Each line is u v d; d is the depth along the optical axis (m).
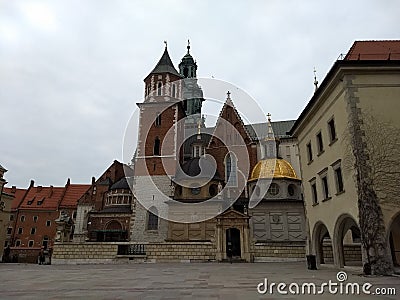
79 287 11.55
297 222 38.78
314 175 22.67
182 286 11.50
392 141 17.02
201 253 30.77
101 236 43.94
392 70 18.09
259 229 38.75
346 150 17.92
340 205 18.52
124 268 22.61
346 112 17.97
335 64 18.33
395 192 16.27
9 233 68.81
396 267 17.75
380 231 15.65
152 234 39.56
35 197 73.75
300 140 25.78
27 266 27.23
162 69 49.12
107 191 52.72
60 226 31.98
